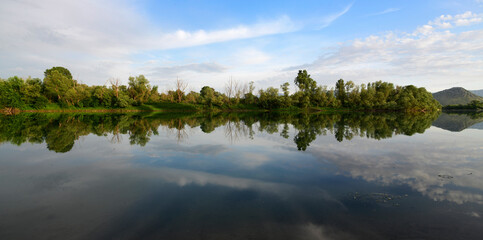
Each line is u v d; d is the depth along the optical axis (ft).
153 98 293.02
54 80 227.61
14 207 22.52
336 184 27.73
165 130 83.51
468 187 26.68
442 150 46.57
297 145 52.70
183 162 38.17
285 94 298.56
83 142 57.93
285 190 25.90
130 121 124.67
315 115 193.47
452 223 19.06
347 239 16.92
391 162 37.47
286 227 18.44
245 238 16.99
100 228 18.63
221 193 25.14
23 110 212.43
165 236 17.42
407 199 23.56
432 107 287.69
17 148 50.39
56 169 34.68
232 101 312.91
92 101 247.29
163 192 25.61
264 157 41.34
